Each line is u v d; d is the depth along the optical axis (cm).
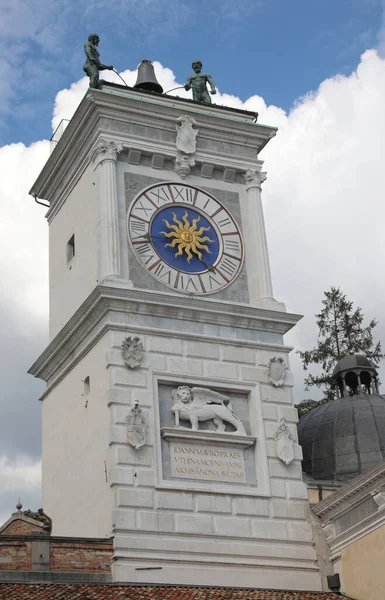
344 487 4281
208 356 4528
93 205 4762
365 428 5134
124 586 3953
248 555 4256
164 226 4750
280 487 4428
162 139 4875
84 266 4778
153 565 4072
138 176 4791
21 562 3928
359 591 4203
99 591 3847
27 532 4088
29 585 3853
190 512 4228
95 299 4428
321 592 4247
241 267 4825
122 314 4441
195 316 4569
